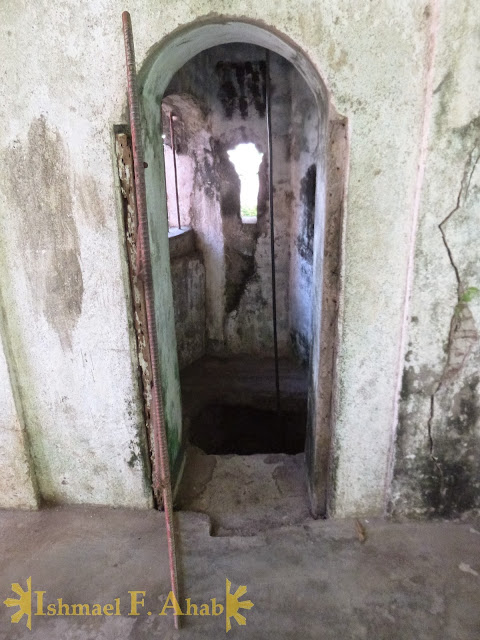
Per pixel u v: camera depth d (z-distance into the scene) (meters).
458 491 2.04
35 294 1.95
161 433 1.43
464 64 1.52
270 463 2.62
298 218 3.94
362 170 1.68
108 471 2.18
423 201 1.66
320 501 2.19
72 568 1.90
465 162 1.62
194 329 4.28
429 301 1.78
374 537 2.02
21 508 2.22
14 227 1.87
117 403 2.07
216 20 1.61
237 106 3.80
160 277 2.11
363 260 1.78
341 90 1.60
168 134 3.94
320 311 1.94
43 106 1.71
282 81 3.73
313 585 1.80
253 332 4.42
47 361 2.04
